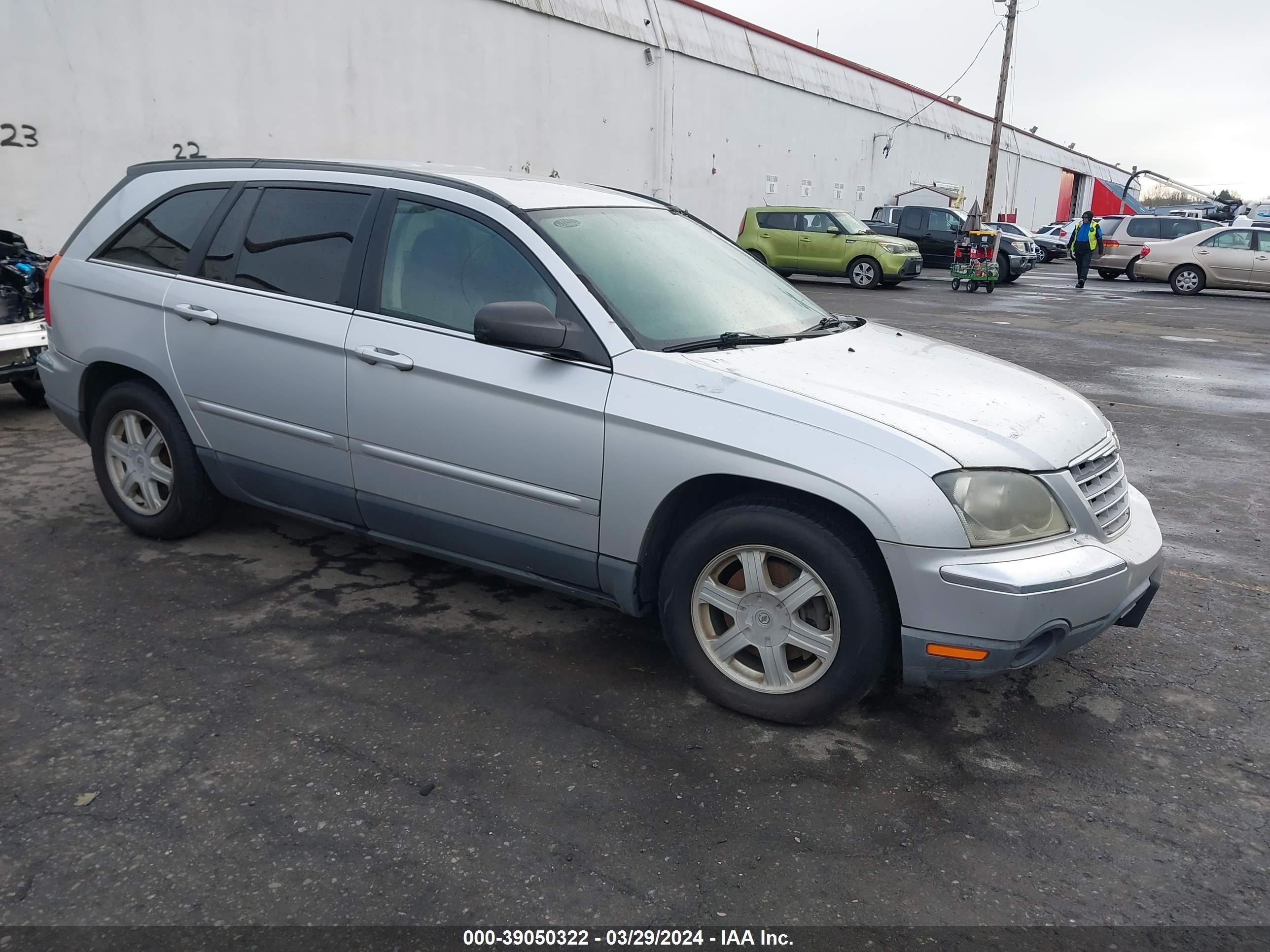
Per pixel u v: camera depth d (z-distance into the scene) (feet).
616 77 63.36
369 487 12.23
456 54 51.01
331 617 12.61
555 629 12.53
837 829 8.70
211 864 7.95
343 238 12.38
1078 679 11.72
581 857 8.19
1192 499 19.22
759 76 79.46
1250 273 66.59
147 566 14.05
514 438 10.87
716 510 10.27
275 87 42.14
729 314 11.91
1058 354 37.63
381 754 9.59
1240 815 9.10
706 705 10.75
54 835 8.23
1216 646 12.67
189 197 13.99
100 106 35.88
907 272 71.31
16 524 15.60
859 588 9.52
